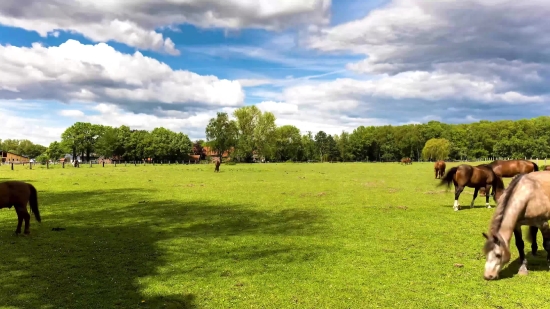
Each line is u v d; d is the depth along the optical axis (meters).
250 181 32.59
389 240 11.38
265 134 100.12
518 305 6.57
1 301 6.70
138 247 10.52
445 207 17.72
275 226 13.58
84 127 110.69
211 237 11.84
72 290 7.27
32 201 12.17
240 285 7.60
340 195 22.42
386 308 6.52
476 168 16.69
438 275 8.16
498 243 7.27
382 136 138.88
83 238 11.53
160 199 20.75
